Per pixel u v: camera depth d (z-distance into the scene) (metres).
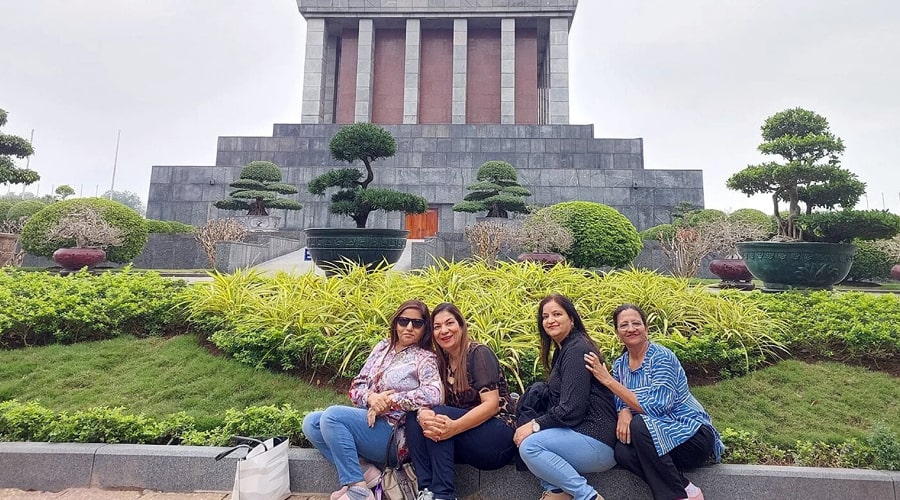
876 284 13.98
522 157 24.25
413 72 28.59
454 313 3.26
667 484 2.96
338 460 3.08
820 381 4.49
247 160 24.55
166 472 3.45
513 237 12.66
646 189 23.25
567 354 3.21
